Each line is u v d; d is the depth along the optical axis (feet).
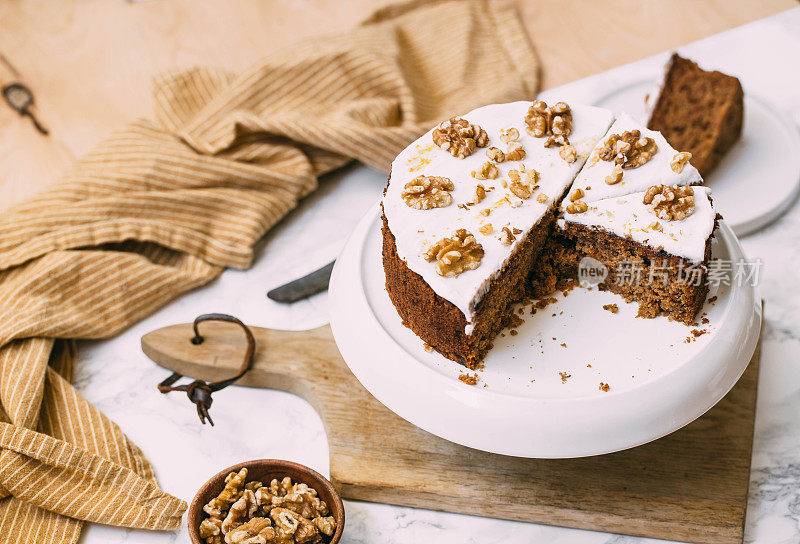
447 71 3.46
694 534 2.40
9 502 2.50
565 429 2.32
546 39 3.62
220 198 3.08
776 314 2.79
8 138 3.45
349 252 2.70
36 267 2.90
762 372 2.68
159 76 3.38
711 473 2.46
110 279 2.91
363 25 3.66
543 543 2.44
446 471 2.50
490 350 2.49
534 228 2.51
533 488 2.46
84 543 2.48
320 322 2.89
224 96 3.27
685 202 2.47
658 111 3.12
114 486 2.51
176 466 2.62
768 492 2.47
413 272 2.42
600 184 2.55
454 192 2.54
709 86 3.08
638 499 2.43
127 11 3.92
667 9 3.69
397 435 2.57
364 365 2.49
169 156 3.08
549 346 2.49
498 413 2.35
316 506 2.39
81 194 3.04
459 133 2.63
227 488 2.40
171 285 2.96
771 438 2.55
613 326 2.52
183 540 2.48
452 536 2.47
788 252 2.92
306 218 3.20
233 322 2.71
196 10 3.90
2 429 2.52
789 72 3.39
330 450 2.56
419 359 2.47
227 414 2.72
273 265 3.07
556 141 2.61
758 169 3.08
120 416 2.73
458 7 3.63
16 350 2.74
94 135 3.44
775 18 3.59
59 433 2.64
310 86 3.31
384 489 2.49
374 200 3.22
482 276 2.38
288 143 3.23
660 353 2.44
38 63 3.73
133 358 2.87
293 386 2.73
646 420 2.34
